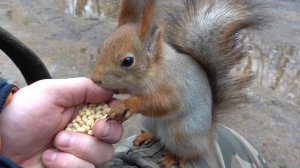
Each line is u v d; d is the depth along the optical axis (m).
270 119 0.74
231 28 0.47
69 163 0.35
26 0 1.23
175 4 0.86
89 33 1.03
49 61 0.90
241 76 0.49
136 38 0.39
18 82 0.82
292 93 0.79
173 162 0.45
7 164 0.29
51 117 0.37
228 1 0.48
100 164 0.36
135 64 0.39
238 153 0.47
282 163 0.65
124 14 0.41
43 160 0.36
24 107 0.36
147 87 0.40
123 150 0.44
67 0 1.23
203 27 0.47
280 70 0.85
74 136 0.35
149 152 0.44
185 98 0.43
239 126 0.72
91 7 1.18
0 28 0.41
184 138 0.44
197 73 0.45
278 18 1.05
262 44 0.94
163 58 0.41
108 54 0.38
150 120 0.46
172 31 0.47
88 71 0.87
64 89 0.37
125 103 0.38
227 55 0.47
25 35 1.01
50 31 1.04
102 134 0.35
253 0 0.49
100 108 0.38
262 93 0.79
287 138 0.70
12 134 0.36
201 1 0.49
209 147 0.46
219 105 0.48
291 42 0.95
